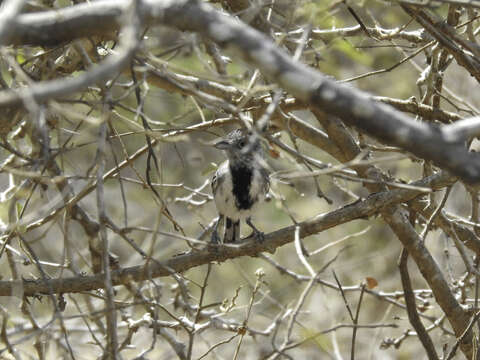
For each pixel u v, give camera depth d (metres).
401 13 14.29
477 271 9.64
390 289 17.64
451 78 16.12
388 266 18.23
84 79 5.08
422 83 11.17
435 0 7.98
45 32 6.38
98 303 13.71
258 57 5.83
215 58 9.63
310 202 18.42
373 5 12.73
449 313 10.20
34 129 8.92
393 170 15.71
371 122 5.68
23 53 9.20
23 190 8.95
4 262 14.19
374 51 16.98
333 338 11.44
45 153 7.38
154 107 16.23
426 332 9.94
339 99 5.71
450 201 15.58
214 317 10.12
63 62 9.67
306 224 9.48
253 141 7.16
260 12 8.64
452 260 13.91
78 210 9.71
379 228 19.27
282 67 5.80
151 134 7.78
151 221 18.34
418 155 5.73
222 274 18.70
